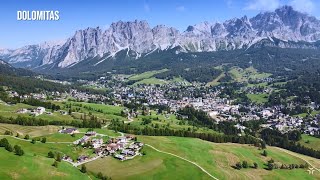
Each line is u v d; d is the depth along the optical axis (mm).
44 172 187750
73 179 192625
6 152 195000
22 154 196875
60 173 192875
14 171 178875
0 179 168500
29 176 179625
